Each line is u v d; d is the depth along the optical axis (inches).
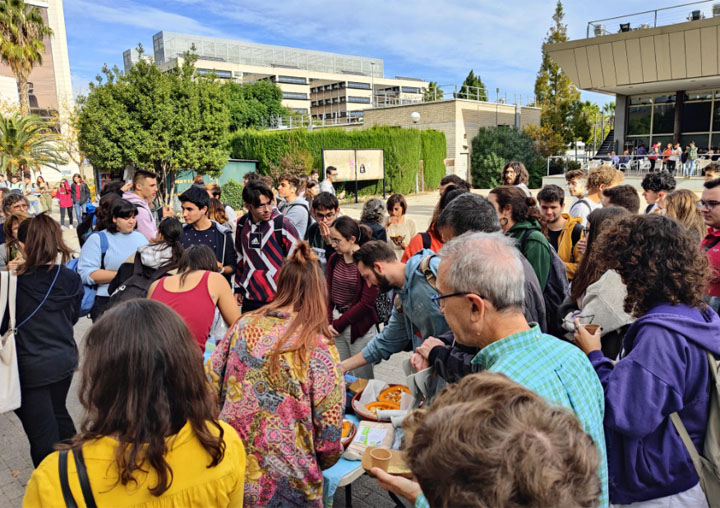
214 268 115.0
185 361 48.6
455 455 29.0
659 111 1056.2
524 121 1393.9
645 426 57.5
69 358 112.8
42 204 636.7
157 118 763.4
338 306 145.1
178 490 48.1
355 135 1074.1
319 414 76.1
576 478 28.4
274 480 74.9
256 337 75.9
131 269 139.2
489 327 57.6
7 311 103.2
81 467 45.5
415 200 1020.5
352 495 120.2
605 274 87.8
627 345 66.0
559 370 53.7
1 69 1772.9
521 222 117.3
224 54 4266.7
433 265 88.4
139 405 46.0
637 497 61.5
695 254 63.7
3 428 155.8
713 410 60.0
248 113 2101.4
